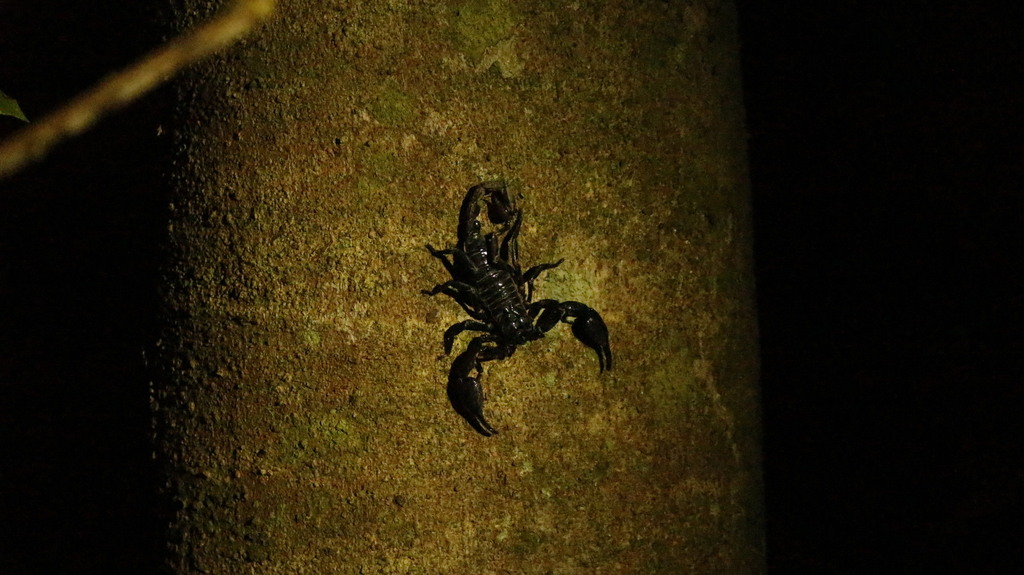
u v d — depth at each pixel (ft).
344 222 3.98
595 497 4.06
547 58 4.05
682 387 4.13
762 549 4.29
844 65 4.74
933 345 4.65
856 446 4.73
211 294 4.00
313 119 3.98
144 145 4.07
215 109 4.00
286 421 3.98
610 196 4.08
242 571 3.98
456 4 4.00
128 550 4.06
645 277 4.11
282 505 3.98
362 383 3.98
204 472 4.00
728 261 4.22
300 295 3.98
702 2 4.20
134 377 4.06
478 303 4.00
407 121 3.99
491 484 4.01
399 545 3.98
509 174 4.02
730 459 4.20
